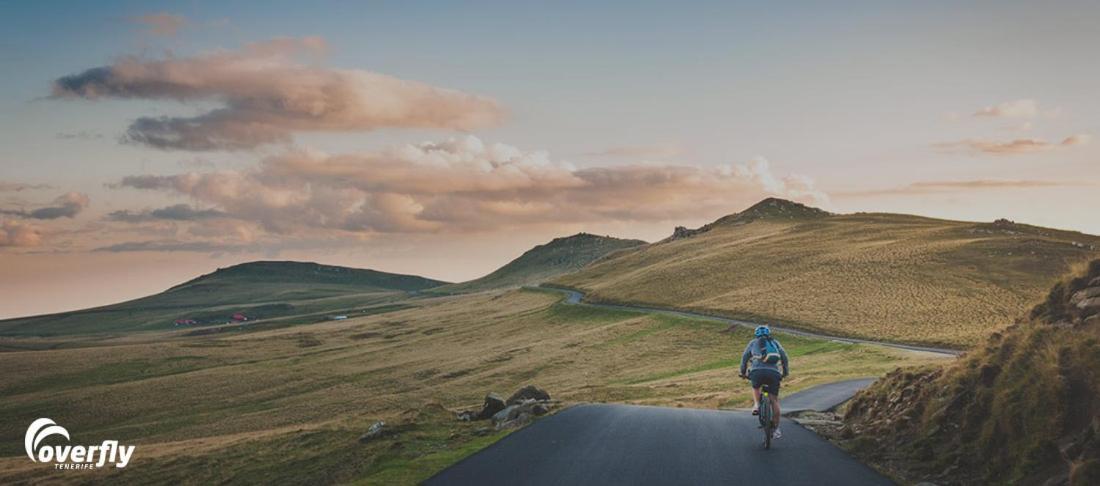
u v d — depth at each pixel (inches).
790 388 1366.9
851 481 398.9
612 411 728.3
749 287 5123.0
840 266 5369.1
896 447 490.9
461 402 2997.0
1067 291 486.6
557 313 5920.3
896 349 2513.5
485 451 497.0
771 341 516.7
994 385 446.6
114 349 6565.0
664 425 619.8
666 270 6747.1
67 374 5388.8
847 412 655.8
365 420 1212.5
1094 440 351.6
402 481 464.8
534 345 4394.7
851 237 7145.7
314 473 763.4
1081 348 402.9
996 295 3996.1
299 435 1174.3
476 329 6181.1
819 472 421.4
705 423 635.5
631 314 4997.5
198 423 3437.5
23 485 1469.0
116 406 4040.4
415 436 740.7
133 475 1272.1
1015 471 378.6
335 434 1119.0
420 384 3801.7
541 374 3383.4
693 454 476.7
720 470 424.5
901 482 410.0
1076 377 390.9
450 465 473.7
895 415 543.8
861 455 494.0
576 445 514.6
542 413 754.8
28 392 4857.3
